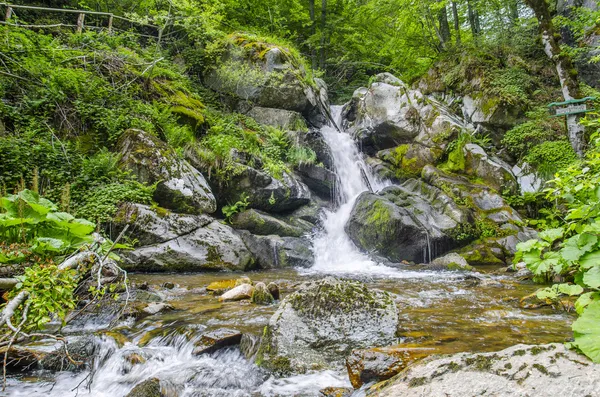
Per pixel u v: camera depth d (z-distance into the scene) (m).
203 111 11.08
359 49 18.67
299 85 12.64
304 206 10.72
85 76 9.31
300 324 3.43
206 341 3.50
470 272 8.04
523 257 3.81
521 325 3.85
